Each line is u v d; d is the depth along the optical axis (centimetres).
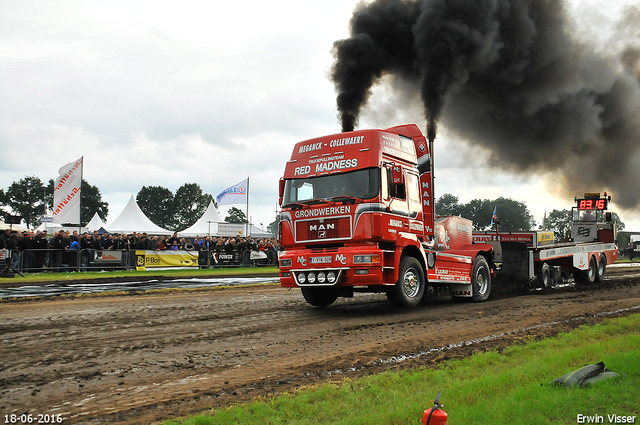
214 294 1390
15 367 600
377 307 1156
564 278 1733
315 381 555
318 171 1050
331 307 1149
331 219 1005
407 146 1124
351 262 969
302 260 1025
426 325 906
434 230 1185
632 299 1268
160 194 12862
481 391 471
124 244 2212
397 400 462
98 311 1035
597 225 2070
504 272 1562
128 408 470
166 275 1984
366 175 996
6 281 1653
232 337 789
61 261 1989
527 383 491
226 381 554
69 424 431
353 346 731
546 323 914
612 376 475
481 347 714
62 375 570
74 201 2411
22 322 897
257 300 1262
